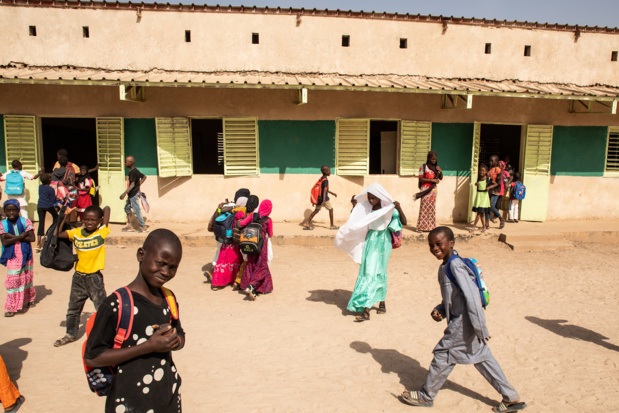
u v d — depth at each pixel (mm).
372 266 5812
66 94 10539
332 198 11367
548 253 9914
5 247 5730
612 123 12398
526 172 12102
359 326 5711
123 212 10727
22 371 4422
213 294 6902
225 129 10914
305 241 9906
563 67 12266
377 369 4598
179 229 10266
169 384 2422
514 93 10281
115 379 2279
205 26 10883
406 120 11406
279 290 7160
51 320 5738
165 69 10844
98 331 2193
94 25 10633
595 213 12602
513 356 4984
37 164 10617
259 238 6441
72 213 5074
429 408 3928
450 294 3742
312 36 11188
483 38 11859
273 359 4770
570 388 4309
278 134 11078
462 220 11914
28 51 10570
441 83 11062
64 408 3836
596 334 5641
